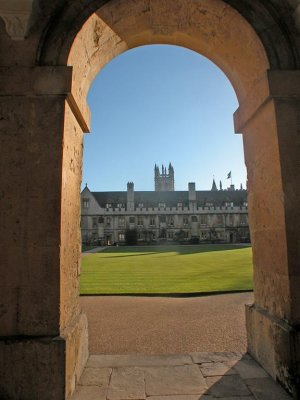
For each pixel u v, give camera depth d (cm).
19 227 318
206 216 6369
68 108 351
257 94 377
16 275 313
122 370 370
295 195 333
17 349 297
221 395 308
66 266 340
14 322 308
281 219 336
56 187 323
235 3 362
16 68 336
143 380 344
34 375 295
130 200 6369
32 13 344
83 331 381
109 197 6588
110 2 357
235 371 363
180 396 307
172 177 8444
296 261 324
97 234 6228
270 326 349
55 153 327
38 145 328
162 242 6203
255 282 416
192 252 2959
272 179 355
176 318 641
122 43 454
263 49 356
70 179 363
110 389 324
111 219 6288
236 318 634
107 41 423
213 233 6322
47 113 332
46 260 314
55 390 293
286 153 338
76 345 341
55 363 296
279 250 342
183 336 531
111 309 718
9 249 316
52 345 297
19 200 321
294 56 355
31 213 320
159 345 489
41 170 325
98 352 461
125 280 1128
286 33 359
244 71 416
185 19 411
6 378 295
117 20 394
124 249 3922
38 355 297
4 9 320
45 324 308
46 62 340
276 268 350
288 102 347
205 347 478
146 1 371
